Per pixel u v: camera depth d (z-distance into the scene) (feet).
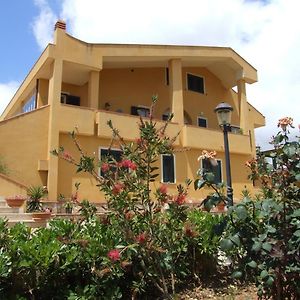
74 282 15.51
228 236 13.17
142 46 64.90
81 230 17.38
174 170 63.52
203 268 20.39
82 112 55.98
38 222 35.12
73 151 54.90
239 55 77.36
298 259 12.10
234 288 19.15
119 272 15.33
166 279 18.25
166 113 75.97
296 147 12.78
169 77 68.80
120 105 71.82
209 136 68.90
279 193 13.32
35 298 14.55
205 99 82.89
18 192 45.11
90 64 58.90
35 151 52.60
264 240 12.34
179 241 18.01
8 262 13.48
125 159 16.92
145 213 16.46
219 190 14.21
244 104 77.20
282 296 13.19
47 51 55.31
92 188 54.65
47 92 63.72
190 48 70.18
